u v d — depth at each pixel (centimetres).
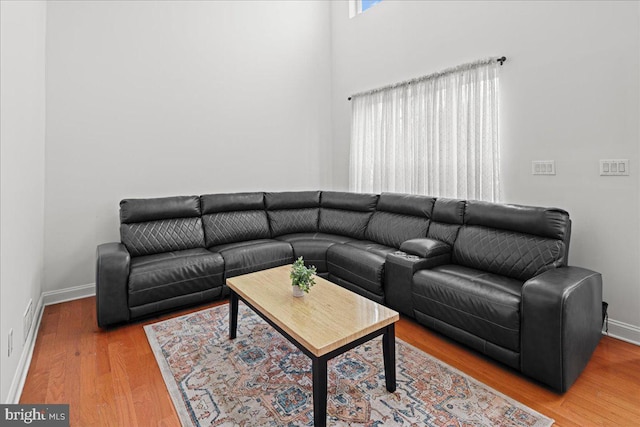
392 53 391
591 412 154
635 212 215
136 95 336
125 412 157
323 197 419
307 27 460
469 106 305
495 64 285
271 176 436
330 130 489
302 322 162
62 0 295
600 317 203
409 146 369
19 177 187
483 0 296
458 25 318
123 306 242
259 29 417
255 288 212
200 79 374
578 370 175
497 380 180
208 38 378
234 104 401
